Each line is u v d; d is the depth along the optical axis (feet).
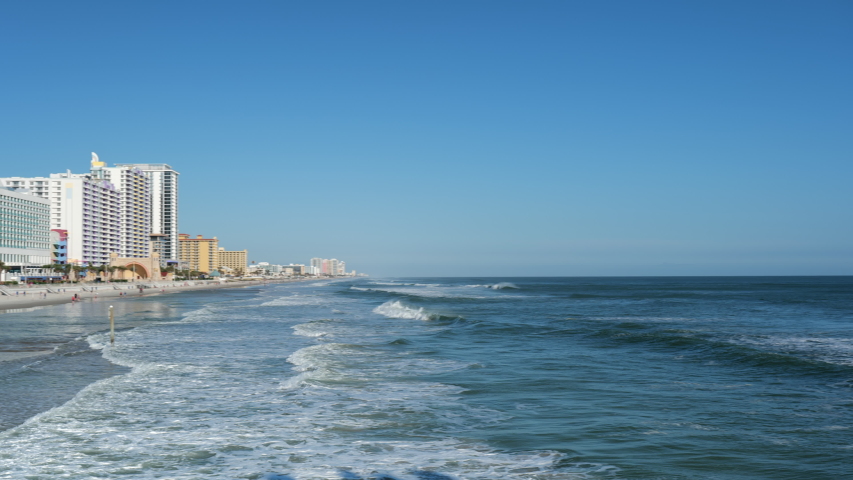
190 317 195.62
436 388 68.49
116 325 165.99
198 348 109.09
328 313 213.66
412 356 94.27
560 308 244.83
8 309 260.42
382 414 56.39
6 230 572.10
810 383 68.95
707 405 58.03
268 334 134.92
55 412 58.08
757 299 330.95
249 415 56.54
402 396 64.28
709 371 78.28
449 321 163.84
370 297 377.91
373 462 42.47
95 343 118.42
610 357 92.02
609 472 39.32
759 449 43.55
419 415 55.83
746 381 70.90
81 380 76.74
